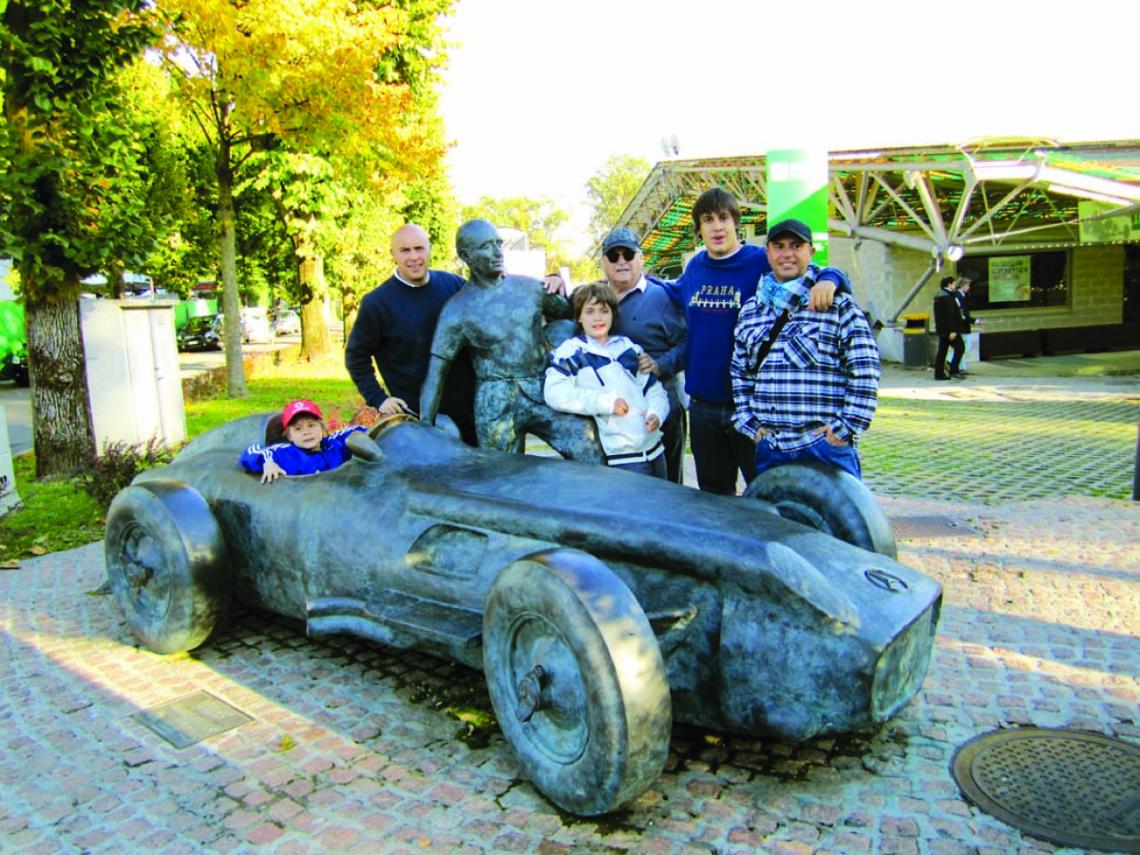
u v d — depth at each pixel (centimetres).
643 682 251
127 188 986
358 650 421
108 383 1019
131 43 873
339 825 279
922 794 283
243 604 443
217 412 1363
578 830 271
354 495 376
